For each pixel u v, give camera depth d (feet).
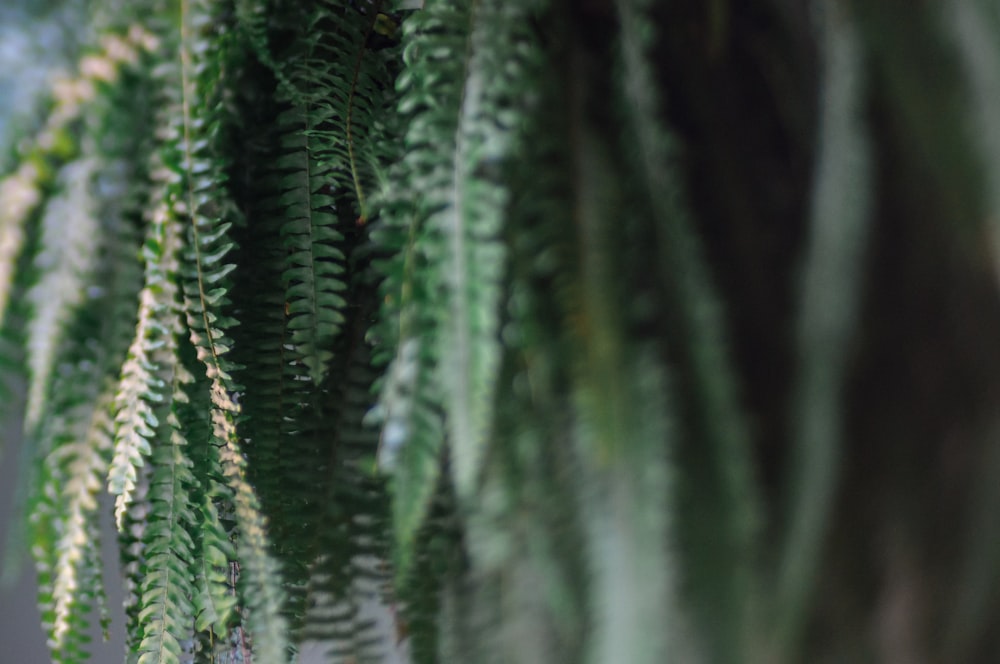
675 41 3.93
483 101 3.48
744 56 3.97
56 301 3.29
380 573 3.93
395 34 3.88
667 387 3.69
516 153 3.51
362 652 3.90
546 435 3.77
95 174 3.27
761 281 3.99
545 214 3.59
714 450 3.74
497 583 3.99
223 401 3.61
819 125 3.72
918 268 3.78
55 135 3.14
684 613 3.82
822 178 3.65
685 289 3.67
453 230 3.42
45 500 3.51
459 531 3.97
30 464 3.53
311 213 3.73
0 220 3.11
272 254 3.79
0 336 3.26
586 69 3.74
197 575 3.74
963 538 3.86
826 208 3.65
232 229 3.83
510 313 3.64
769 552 3.86
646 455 3.62
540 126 3.59
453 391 3.37
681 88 3.95
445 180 3.45
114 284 3.48
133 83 3.29
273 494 3.77
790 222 3.99
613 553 3.74
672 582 3.80
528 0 3.54
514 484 3.81
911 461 3.91
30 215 3.23
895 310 3.84
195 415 3.69
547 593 3.92
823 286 3.69
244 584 3.80
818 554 3.84
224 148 3.76
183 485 3.68
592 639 3.84
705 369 3.70
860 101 3.58
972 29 3.31
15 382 3.38
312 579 3.87
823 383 3.71
